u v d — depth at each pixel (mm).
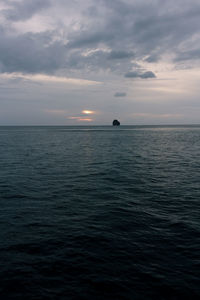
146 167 23688
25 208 11805
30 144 52000
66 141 61344
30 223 9961
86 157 31062
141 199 13297
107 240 8461
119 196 13867
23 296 5703
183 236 8773
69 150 39844
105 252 7664
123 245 8109
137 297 5656
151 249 7840
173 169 22531
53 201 12930
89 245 8117
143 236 8781
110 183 17047
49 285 6094
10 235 8844
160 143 53531
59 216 10773
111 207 11969
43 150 39750
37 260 7211
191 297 5648
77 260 7211
